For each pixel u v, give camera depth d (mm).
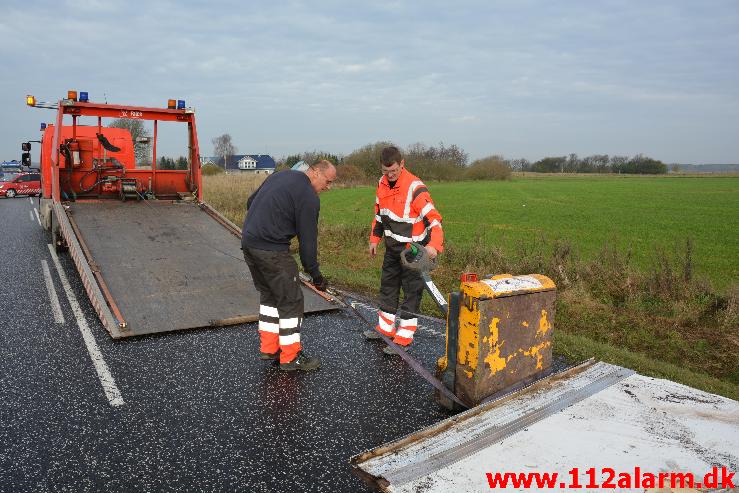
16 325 5945
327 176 4715
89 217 8625
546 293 4055
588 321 6934
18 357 4992
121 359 4992
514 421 3174
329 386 4539
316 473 3211
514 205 28609
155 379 4570
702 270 10891
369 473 2619
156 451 3420
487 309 3639
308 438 3641
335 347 5543
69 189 9719
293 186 4566
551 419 3197
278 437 3645
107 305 5934
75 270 8891
